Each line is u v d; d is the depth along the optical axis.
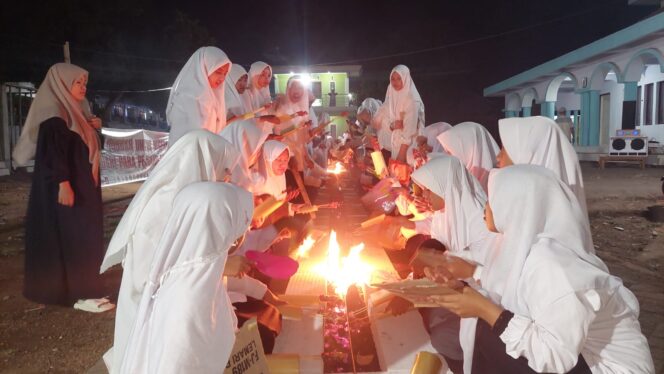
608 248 7.63
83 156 5.21
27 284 5.21
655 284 5.88
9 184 17.44
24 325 4.98
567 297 2.13
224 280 2.90
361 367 3.55
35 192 5.11
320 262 5.68
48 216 5.10
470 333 2.68
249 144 4.90
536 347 2.18
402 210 5.67
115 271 6.82
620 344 2.27
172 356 2.30
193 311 2.36
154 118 36.38
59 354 4.37
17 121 21.23
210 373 2.39
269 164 5.39
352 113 31.88
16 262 7.40
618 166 19.02
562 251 2.25
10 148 20.45
